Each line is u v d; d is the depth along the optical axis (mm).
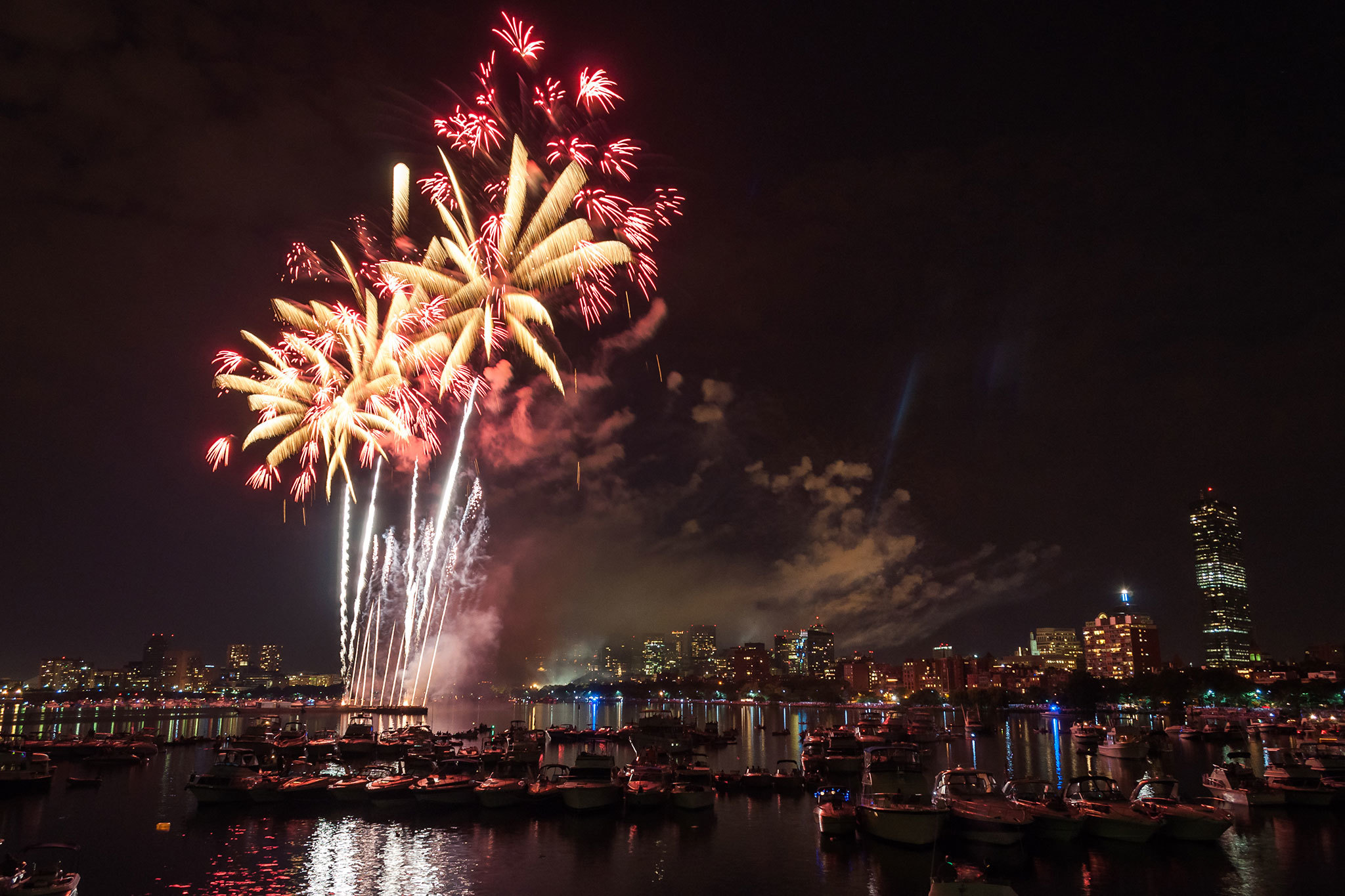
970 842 54156
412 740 114938
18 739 119375
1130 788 90062
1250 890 44906
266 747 108812
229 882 46000
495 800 67000
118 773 98375
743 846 54719
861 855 52188
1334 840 56781
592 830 59969
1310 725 198875
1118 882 46281
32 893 36719
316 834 58500
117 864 49594
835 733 108000
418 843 55344
